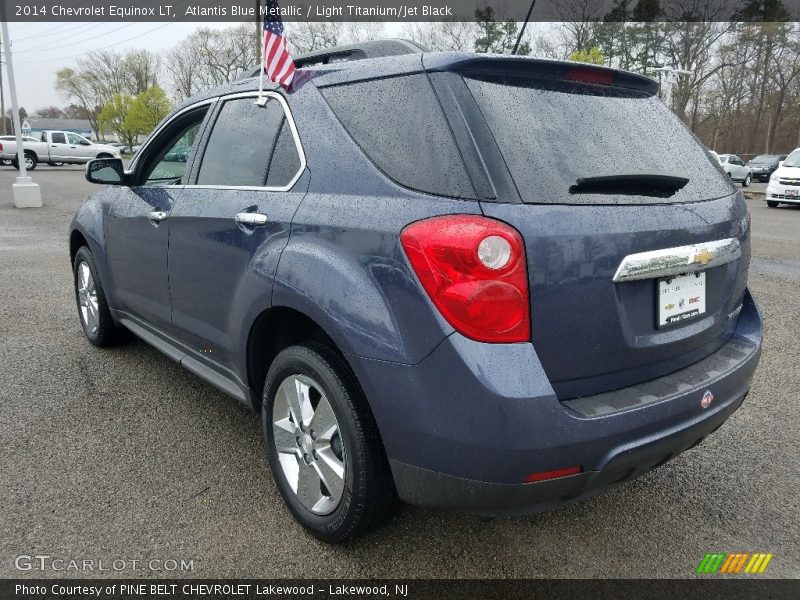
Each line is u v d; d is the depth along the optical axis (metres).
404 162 2.07
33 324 5.26
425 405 1.88
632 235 2.01
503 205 1.83
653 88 2.63
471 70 2.09
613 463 1.92
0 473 2.87
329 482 2.32
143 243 3.53
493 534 2.52
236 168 2.90
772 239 11.36
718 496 2.83
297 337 2.70
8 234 10.55
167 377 4.08
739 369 2.35
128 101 64.06
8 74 14.65
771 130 59.97
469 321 1.80
